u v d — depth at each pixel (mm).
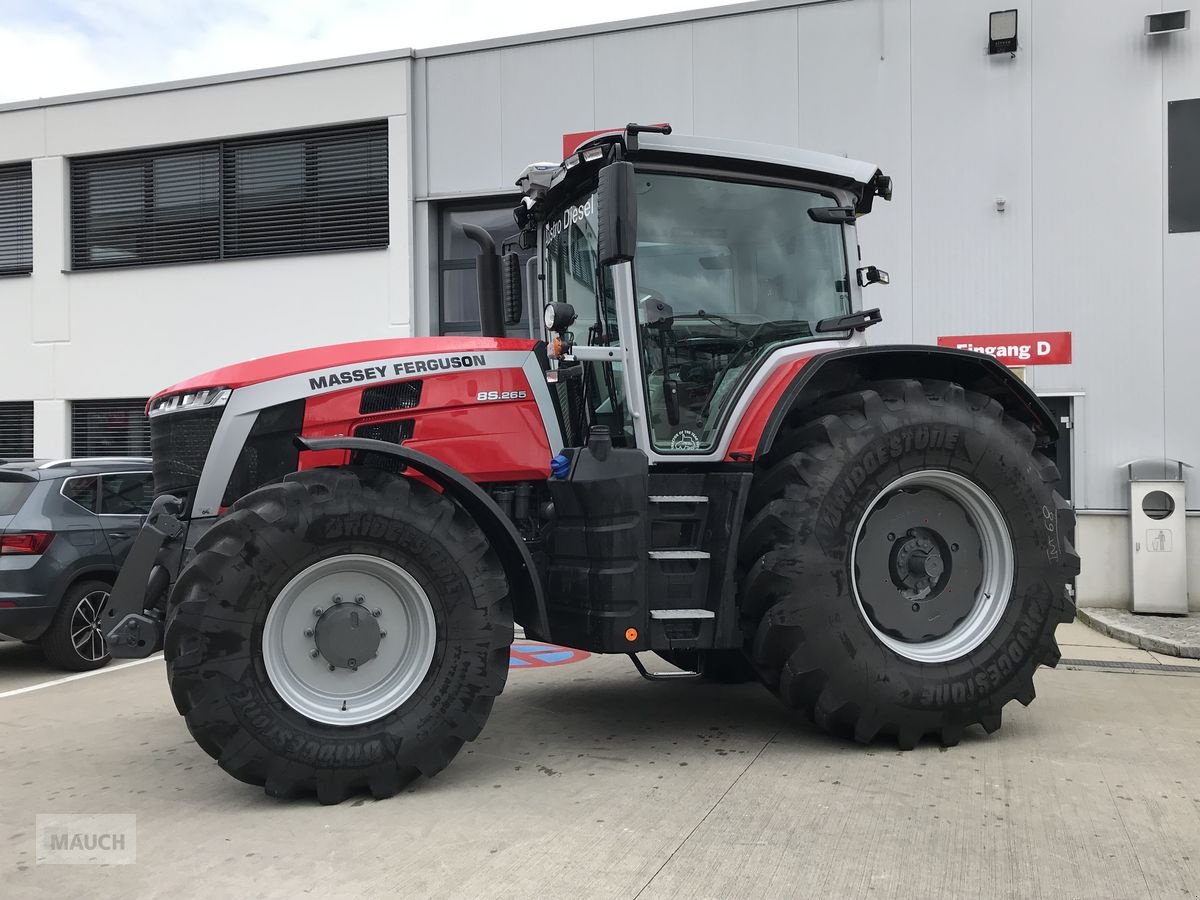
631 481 3748
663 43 9094
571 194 4531
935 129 8430
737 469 4098
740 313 4258
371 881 2695
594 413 4328
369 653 3453
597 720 4535
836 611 3789
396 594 3551
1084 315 8148
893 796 3363
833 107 8656
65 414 11109
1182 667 5906
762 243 4320
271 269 10375
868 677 3824
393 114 9891
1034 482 4156
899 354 4125
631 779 3604
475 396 4047
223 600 3225
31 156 11203
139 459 6797
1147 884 2627
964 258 8383
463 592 3520
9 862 2887
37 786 3648
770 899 2553
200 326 10625
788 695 3859
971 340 8375
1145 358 8039
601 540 3709
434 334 10000
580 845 2938
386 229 10133
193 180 10836
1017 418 4570
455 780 3613
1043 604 4105
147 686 5672
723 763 3803
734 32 8891
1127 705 4770
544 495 4184
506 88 9586
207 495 3697
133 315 10852
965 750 3951
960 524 4191
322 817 3223
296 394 3781
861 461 3873
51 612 5973
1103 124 8086
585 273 4398
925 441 3965
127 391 10867
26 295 11219
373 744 3350
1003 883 2637
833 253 4438
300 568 3336
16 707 5105
